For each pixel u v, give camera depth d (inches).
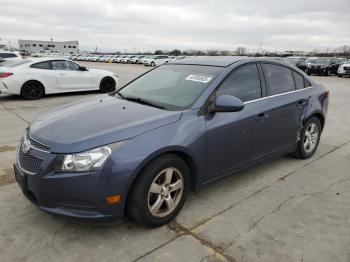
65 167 101.8
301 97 174.7
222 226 120.3
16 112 319.9
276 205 136.8
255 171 171.5
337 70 991.0
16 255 102.9
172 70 160.4
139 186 108.3
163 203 118.6
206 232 116.6
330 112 345.7
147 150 107.2
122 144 105.4
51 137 109.4
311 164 184.2
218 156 132.6
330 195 147.5
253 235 115.4
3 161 181.0
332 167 180.5
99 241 110.5
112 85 491.5
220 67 146.9
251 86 150.0
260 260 102.8
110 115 122.7
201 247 108.3
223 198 141.3
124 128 109.7
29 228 117.0
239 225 121.3
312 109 181.9
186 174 122.9
